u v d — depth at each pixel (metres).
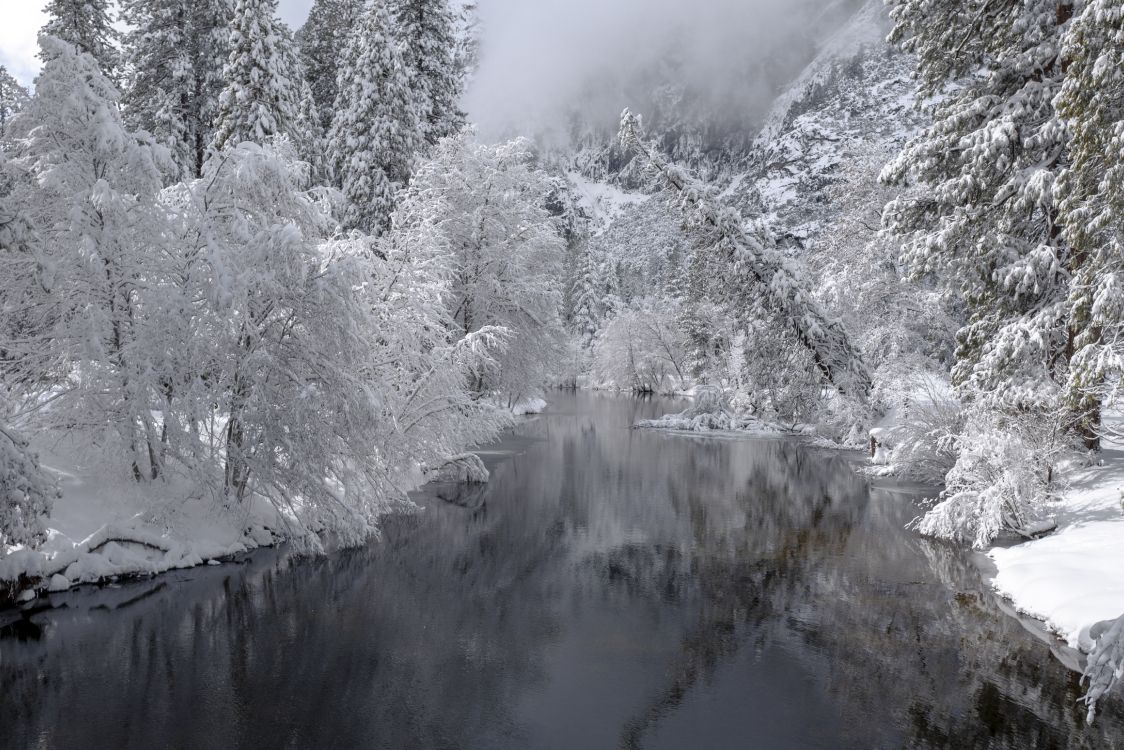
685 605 9.72
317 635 8.50
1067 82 11.80
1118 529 11.11
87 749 5.78
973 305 16.22
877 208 28.31
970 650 8.14
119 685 7.04
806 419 34.91
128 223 10.95
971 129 16.44
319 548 12.10
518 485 19.62
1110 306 11.57
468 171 27.55
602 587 10.54
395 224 19.89
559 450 27.53
